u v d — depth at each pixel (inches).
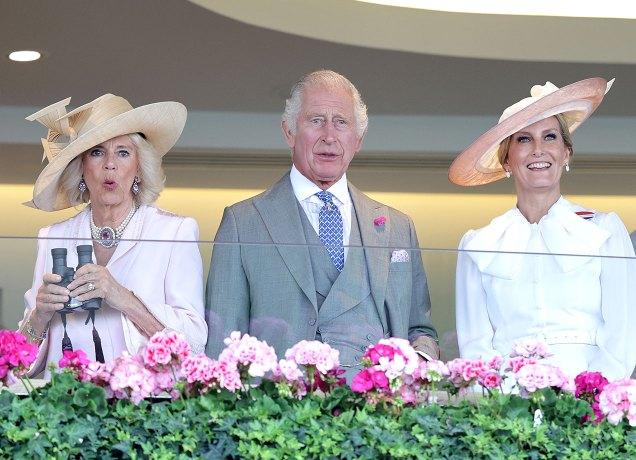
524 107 537.3
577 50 995.9
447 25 981.8
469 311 417.7
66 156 492.4
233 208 495.5
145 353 386.9
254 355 385.1
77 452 362.3
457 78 1048.2
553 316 415.2
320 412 382.6
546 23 994.7
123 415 376.2
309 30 936.9
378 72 1031.6
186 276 412.8
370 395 387.2
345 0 956.0
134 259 410.6
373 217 499.5
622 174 1211.2
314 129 516.4
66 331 402.9
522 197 519.8
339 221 498.9
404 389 397.1
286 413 379.6
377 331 416.8
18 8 875.4
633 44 1002.1
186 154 1152.2
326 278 419.2
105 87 1063.6
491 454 376.5
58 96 1090.7
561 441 388.2
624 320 417.7
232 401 384.2
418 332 417.7
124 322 405.1
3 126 1107.9
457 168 567.5
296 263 418.6
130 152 498.6
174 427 370.6
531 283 416.5
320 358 389.7
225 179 1219.2
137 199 495.2
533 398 396.5
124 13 886.4
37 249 405.7
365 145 1155.3
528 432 382.9
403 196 1266.0
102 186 489.7
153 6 874.1
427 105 1133.1
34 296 402.9
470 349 414.6
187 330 407.5
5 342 393.1
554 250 492.4
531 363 403.5
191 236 459.5
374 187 1249.4
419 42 973.8
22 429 364.2
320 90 529.3
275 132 1140.5
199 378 383.9
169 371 387.5
